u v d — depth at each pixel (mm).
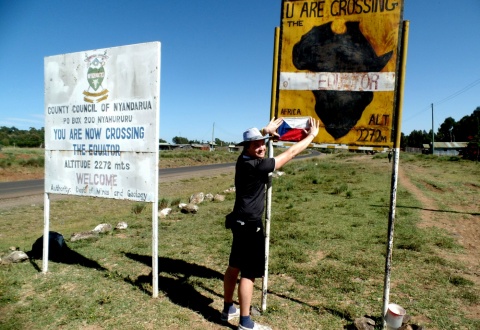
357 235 6945
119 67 4109
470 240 6777
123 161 4145
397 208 10188
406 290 4250
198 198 12078
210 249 5941
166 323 3363
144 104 3961
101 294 3996
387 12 3289
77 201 13852
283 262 5234
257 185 3092
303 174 23531
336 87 3492
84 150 4434
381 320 3279
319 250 5941
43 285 4238
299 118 3600
